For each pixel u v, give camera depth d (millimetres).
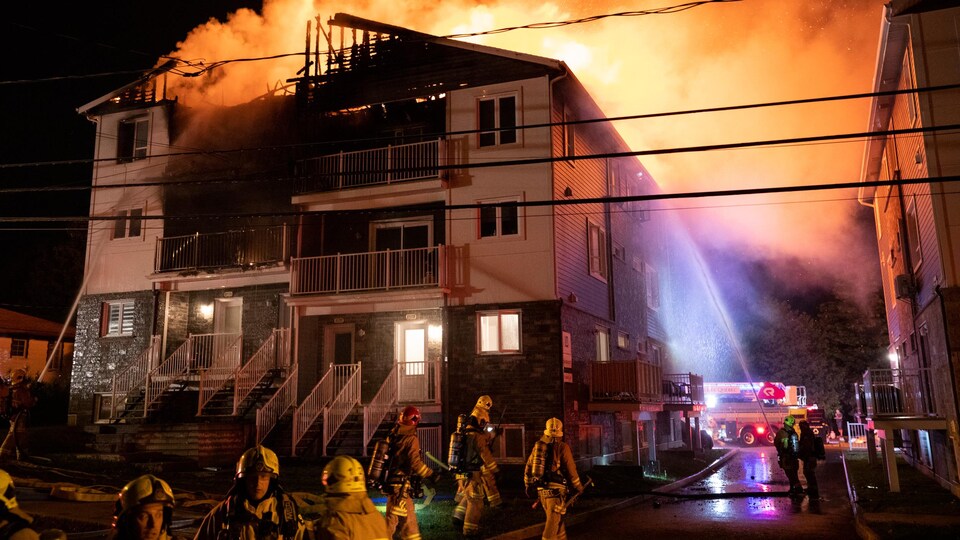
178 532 9711
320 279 22281
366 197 21953
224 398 22141
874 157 24203
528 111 20906
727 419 40281
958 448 14406
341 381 21734
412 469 8102
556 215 20562
